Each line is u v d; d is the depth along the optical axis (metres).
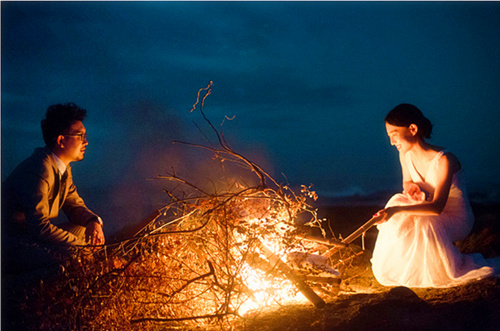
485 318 2.83
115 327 2.93
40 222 3.79
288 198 3.83
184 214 3.64
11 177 3.92
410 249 3.66
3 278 3.47
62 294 3.01
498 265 3.58
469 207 3.81
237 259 3.45
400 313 2.97
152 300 3.12
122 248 3.42
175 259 3.25
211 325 3.07
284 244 3.48
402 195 3.97
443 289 3.50
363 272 4.19
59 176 4.07
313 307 3.24
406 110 3.91
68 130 4.06
